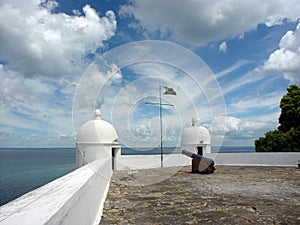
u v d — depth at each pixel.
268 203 5.42
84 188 3.21
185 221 4.18
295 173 10.91
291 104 18.64
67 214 2.31
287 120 18.95
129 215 4.50
